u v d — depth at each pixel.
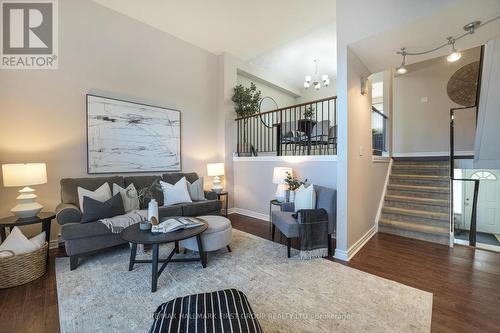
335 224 3.30
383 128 4.86
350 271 2.42
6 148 2.85
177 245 2.92
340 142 2.78
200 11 3.75
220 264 2.59
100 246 2.67
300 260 2.70
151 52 4.15
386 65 3.23
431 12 2.07
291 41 4.77
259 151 5.98
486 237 4.92
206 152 5.06
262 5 3.60
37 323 1.66
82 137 3.38
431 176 4.35
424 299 1.93
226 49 5.05
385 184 4.47
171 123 4.41
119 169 3.74
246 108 5.28
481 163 3.59
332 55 5.46
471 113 5.15
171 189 3.80
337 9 2.78
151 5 3.59
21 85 2.95
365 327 1.62
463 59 5.21
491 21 2.14
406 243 3.26
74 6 3.32
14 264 2.13
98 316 1.73
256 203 4.75
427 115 5.64
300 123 4.54
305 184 3.62
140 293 2.03
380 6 2.39
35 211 2.63
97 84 3.53
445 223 3.43
